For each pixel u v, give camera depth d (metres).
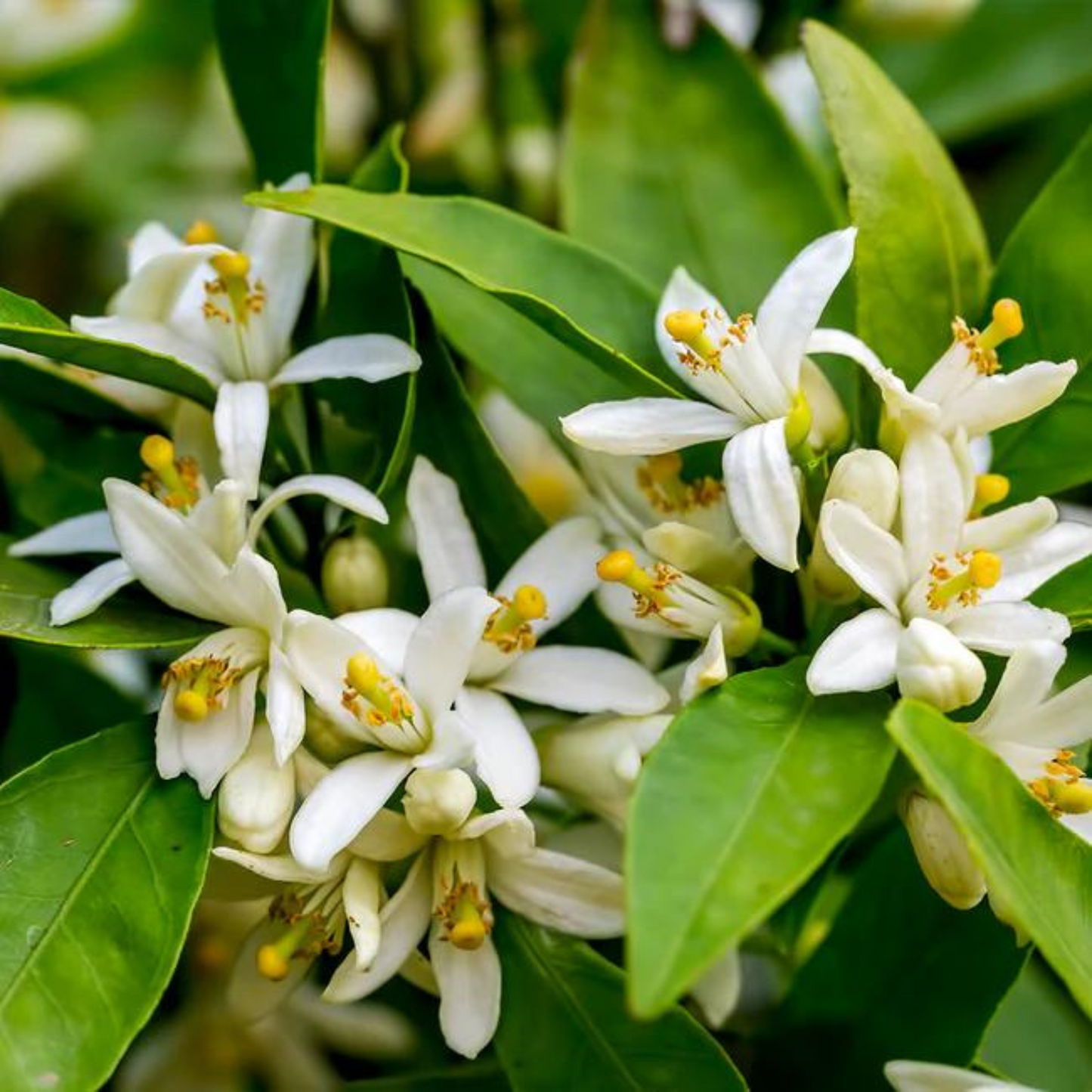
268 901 0.48
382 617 0.44
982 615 0.44
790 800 0.42
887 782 0.45
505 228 0.47
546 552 0.45
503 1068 0.45
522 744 0.44
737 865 0.41
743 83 0.49
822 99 0.47
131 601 0.45
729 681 0.43
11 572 0.45
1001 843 0.42
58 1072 0.42
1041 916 0.42
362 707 0.44
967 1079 0.43
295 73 0.47
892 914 0.47
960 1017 0.46
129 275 0.48
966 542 0.44
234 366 0.46
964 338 0.44
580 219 0.49
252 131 0.48
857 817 0.42
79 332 0.45
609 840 0.46
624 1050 0.44
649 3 0.49
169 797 0.44
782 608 0.46
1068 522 0.45
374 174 0.48
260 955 0.44
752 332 0.44
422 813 0.43
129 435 0.48
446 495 0.45
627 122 0.49
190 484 0.46
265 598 0.44
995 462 0.47
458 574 0.45
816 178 0.49
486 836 0.44
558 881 0.44
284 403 0.46
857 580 0.44
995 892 0.43
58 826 0.44
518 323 0.48
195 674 0.44
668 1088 0.44
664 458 0.46
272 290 0.46
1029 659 0.43
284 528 0.47
